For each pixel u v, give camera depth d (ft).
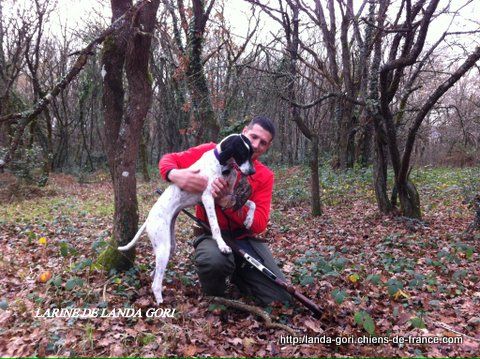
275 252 19.52
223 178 12.17
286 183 46.21
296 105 30.68
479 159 71.46
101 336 10.87
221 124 39.19
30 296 12.69
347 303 12.84
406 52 24.68
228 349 10.75
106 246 15.98
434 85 35.53
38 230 23.79
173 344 10.49
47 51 74.02
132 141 14.61
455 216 28.73
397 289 12.03
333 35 50.29
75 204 36.60
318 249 19.90
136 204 14.93
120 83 15.46
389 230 25.34
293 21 37.19
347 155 53.62
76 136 94.12
